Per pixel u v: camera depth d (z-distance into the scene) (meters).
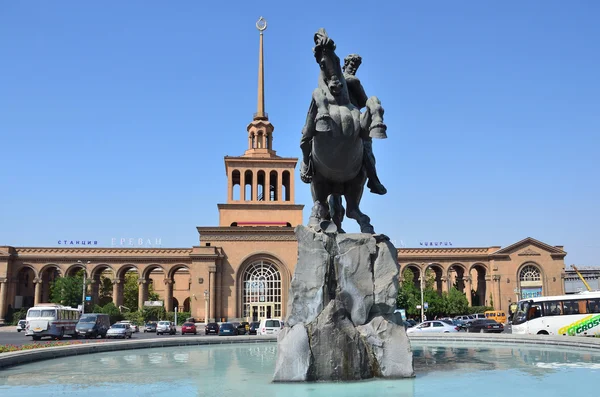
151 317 71.56
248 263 69.94
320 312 9.55
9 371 11.44
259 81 80.81
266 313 69.00
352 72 11.13
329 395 7.68
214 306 67.88
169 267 75.69
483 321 45.50
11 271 73.94
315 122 9.67
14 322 71.00
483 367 10.96
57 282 72.25
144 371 10.91
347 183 11.18
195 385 8.78
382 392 7.91
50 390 8.54
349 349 9.11
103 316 47.56
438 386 8.41
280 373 8.95
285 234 70.44
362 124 9.80
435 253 80.00
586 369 10.59
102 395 7.99
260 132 78.12
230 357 14.00
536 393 7.81
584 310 34.84
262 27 82.31
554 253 79.75
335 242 10.04
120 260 75.69
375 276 10.00
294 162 74.44
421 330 44.94
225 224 72.00
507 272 79.19
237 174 75.75
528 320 36.66
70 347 15.09
